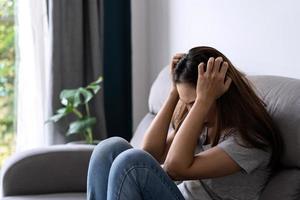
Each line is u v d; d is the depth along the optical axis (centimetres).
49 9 281
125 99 325
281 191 139
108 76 318
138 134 230
